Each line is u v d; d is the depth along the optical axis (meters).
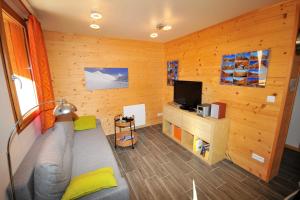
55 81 3.15
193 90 3.07
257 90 2.14
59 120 2.54
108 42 3.53
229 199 1.86
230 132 2.59
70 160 1.75
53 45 3.04
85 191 1.29
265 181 2.14
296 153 2.83
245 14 2.20
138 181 2.19
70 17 2.28
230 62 2.47
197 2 1.84
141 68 4.04
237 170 2.40
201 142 2.79
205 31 2.89
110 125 3.85
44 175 1.20
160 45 4.20
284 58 1.83
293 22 1.73
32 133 1.89
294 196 1.44
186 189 2.03
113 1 1.79
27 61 2.13
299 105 2.85
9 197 1.21
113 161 1.94
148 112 4.37
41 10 2.02
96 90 3.56
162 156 2.84
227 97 2.58
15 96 1.45
